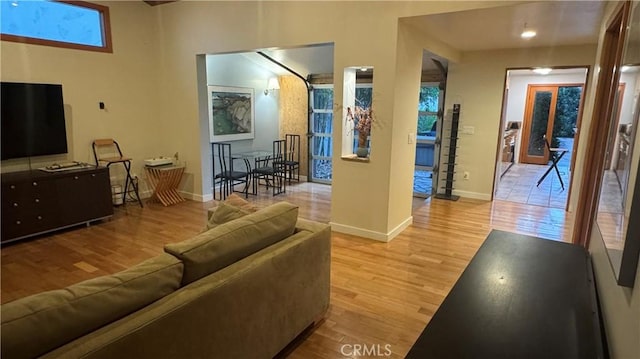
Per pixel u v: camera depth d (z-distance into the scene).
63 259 3.51
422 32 4.12
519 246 1.95
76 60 4.66
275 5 4.32
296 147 7.24
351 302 2.79
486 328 1.24
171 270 1.55
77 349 1.18
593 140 3.05
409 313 2.65
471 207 5.36
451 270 3.33
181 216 4.85
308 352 2.24
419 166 6.27
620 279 1.17
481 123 5.64
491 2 3.11
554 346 1.16
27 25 4.21
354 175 4.10
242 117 6.56
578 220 3.18
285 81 7.15
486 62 5.45
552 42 4.66
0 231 3.67
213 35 4.92
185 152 5.60
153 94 5.61
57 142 4.46
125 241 3.96
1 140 3.98
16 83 4.04
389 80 3.71
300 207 5.35
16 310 1.14
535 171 8.45
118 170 5.31
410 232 4.30
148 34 5.42
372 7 3.68
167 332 1.42
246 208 2.66
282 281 2.04
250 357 1.87
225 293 1.66
